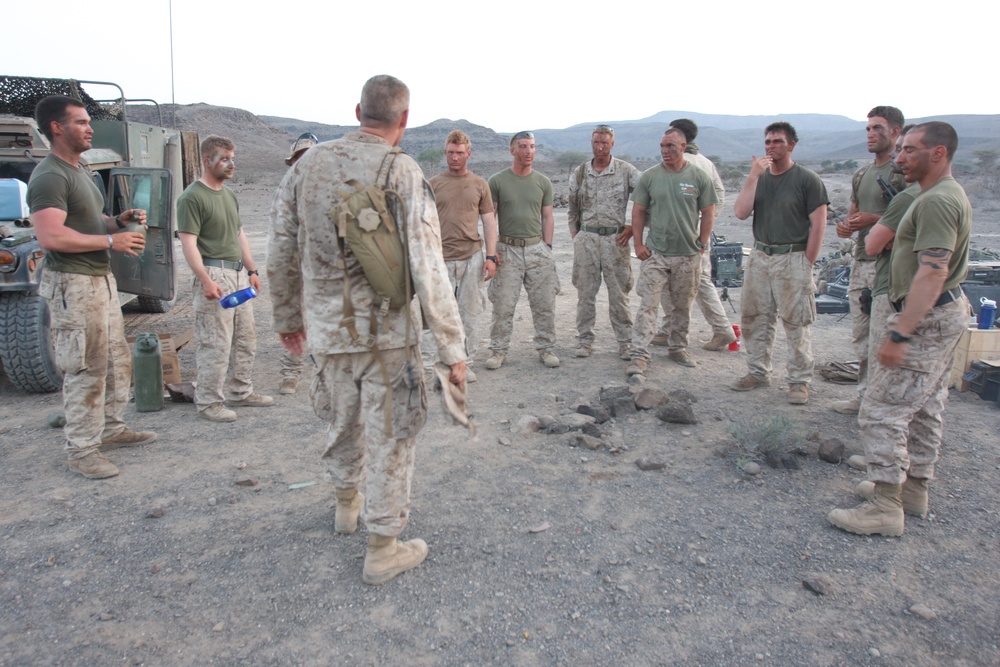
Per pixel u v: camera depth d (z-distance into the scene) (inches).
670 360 261.7
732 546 135.7
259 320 337.7
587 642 109.3
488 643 109.0
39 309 217.9
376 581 122.5
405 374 115.2
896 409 137.0
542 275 249.9
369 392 116.7
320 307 114.7
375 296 112.1
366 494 121.8
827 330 315.6
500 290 249.6
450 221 230.5
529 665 104.6
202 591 121.1
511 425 196.1
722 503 152.5
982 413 205.8
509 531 140.8
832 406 209.8
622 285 257.9
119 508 150.3
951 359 139.9
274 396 226.8
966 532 141.3
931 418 143.1
